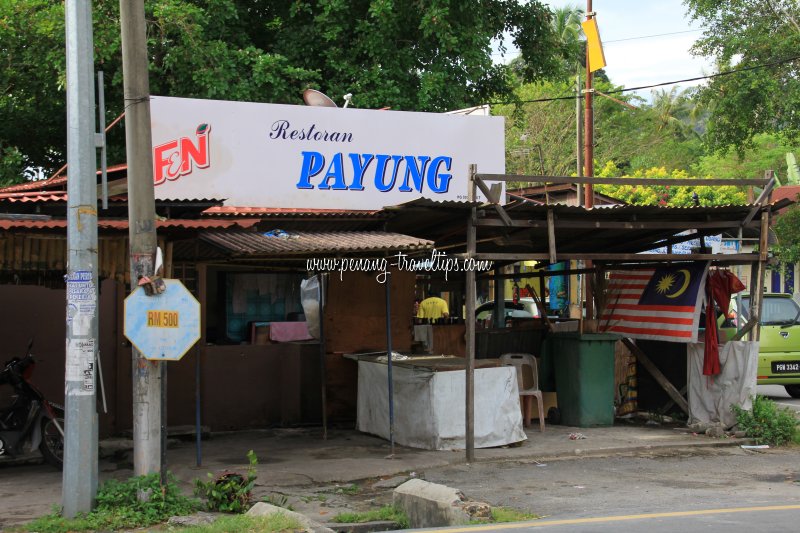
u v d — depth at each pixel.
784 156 40.97
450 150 12.86
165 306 7.32
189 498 7.70
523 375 12.34
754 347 11.59
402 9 17.98
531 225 10.47
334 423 12.43
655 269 12.68
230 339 13.45
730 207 11.13
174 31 16.48
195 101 11.62
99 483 8.25
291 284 13.95
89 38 7.29
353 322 12.47
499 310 15.22
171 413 11.62
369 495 8.34
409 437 10.80
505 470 9.50
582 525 6.45
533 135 41.19
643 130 50.78
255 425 12.13
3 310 10.80
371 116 12.47
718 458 10.26
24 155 18.97
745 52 24.91
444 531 6.28
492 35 20.58
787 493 8.22
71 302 7.12
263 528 6.34
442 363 10.80
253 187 11.86
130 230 7.47
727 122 25.97
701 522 6.47
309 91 12.92
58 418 9.35
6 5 16.16
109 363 11.23
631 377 13.39
